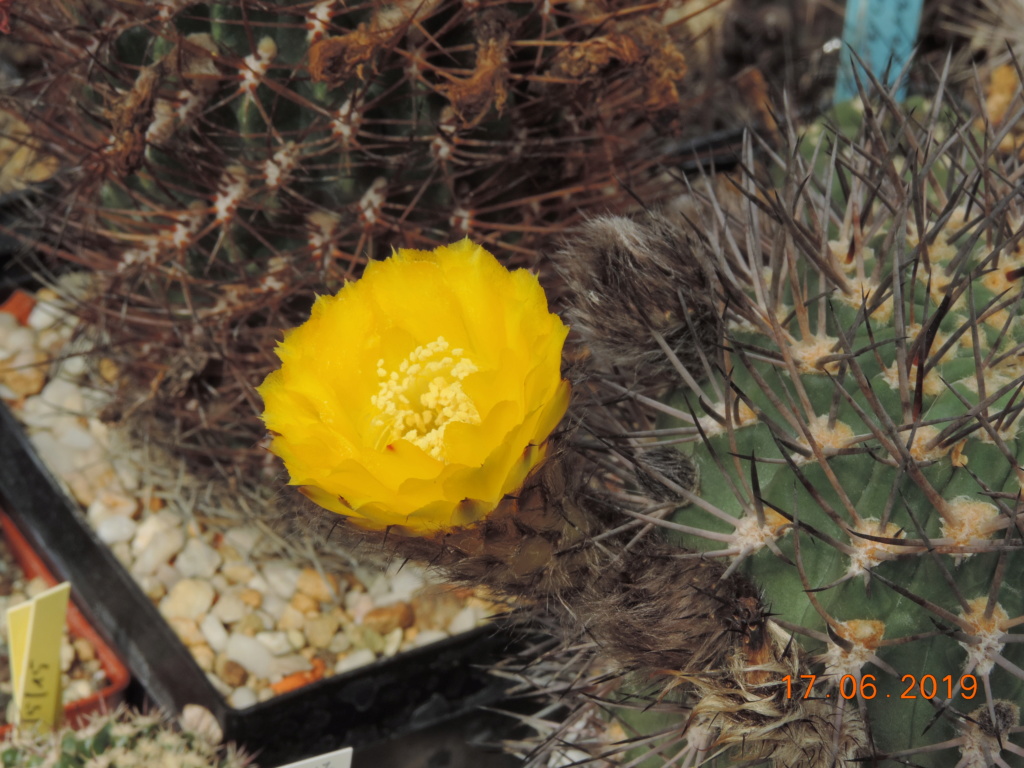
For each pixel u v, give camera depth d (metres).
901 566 0.33
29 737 0.42
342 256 0.42
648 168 0.49
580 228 0.38
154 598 0.47
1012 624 0.32
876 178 0.37
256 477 0.49
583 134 0.45
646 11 0.42
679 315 0.36
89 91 0.44
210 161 0.42
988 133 0.37
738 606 0.33
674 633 0.34
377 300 0.33
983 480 0.33
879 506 0.33
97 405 0.52
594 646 0.36
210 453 0.48
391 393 0.33
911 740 0.33
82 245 0.47
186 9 0.40
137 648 0.46
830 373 0.35
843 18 0.69
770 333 0.35
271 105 0.41
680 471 0.36
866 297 0.35
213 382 0.48
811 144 0.47
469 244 0.33
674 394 0.37
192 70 0.40
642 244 0.36
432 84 0.41
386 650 0.47
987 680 0.32
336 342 0.33
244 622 0.47
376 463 0.31
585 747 0.38
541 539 0.33
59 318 0.51
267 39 0.40
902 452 0.32
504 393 0.32
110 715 0.42
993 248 0.36
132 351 0.48
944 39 0.66
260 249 0.43
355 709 0.44
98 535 0.47
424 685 0.45
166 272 0.44
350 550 0.34
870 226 0.37
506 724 0.46
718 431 0.36
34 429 0.51
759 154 0.43
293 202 0.42
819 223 0.36
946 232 0.37
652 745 0.36
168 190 0.43
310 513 0.33
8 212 0.57
